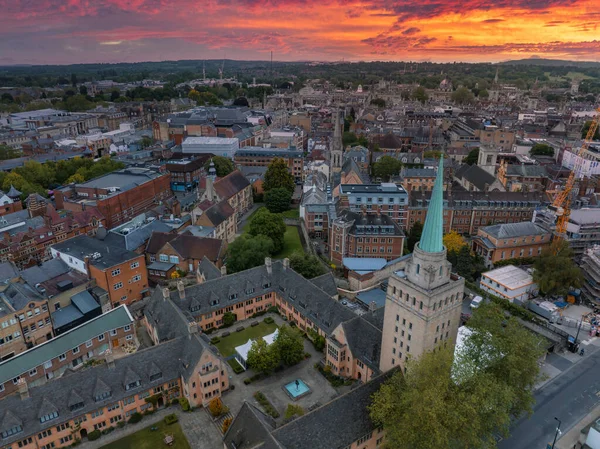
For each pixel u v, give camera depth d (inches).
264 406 3403.1
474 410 2578.7
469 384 2834.6
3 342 3742.6
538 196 6875.0
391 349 3260.3
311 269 5049.2
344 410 2918.3
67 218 6038.4
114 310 4099.4
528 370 3093.0
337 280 5403.5
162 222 6092.5
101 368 3235.7
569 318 4726.9
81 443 3120.1
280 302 4635.8
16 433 2876.5
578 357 4126.5
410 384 2837.1
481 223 6850.4
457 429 2687.0
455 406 2699.3
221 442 3117.6
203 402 3422.7
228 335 4296.3
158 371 3368.6
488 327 3248.0
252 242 5280.5
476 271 5516.7
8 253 5319.9
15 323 3796.8
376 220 5851.4
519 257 5807.1
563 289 4928.6
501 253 5733.3
